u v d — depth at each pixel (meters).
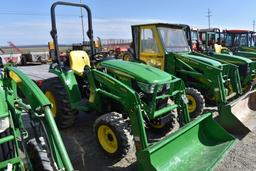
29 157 3.03
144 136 4.05
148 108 4.51
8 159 2.76
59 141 2.71
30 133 5.14
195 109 6.38
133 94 4.09
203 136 4.45
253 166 4.30
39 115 2.84
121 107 4.65
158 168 3.55
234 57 8.68
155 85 4.45
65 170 2.63
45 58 21.73
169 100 5.08
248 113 6.02
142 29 7.20
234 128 5.43
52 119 2.80
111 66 4.99
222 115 5.46
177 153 3.89
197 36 12.09
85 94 5.53
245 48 12.58
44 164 2.98
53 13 5.12
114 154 4.34
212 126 4.48
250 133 5.56
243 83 8.51
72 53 5.72
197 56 7.35
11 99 3.13
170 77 4.93
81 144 5.07
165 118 4.98
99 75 4.64
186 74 7.00
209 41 12.39
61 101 5.43
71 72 5.41
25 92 3.11
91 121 6.20
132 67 4.91
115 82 4.39
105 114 4.58
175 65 7.00
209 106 7.34
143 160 3.48
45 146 2.92
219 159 3.85
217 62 7.12
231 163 4.39
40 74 14.34
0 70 3.89
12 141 2.81
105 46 25.70
